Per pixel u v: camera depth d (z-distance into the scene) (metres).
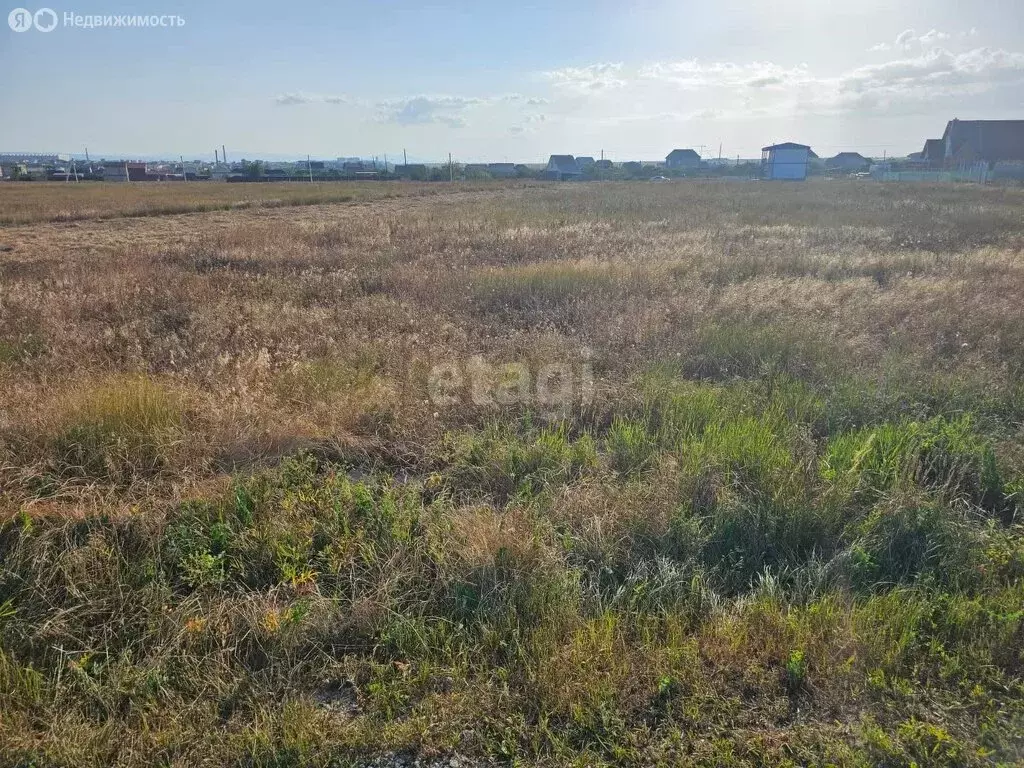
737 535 3.76
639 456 4.57
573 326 7.93
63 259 13.48
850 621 3.06
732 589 3.42
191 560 3.39
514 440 4.74
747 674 2.81
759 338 6.87
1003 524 4.01
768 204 27.80
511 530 3.55
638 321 7.64
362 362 6.14
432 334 7.27
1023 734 2.55
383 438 4.79
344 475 4.18
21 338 6.69
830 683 2.79
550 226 19.23
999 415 5.32
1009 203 27.14
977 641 2.99
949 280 9.91
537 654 2.89
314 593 3.26
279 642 2.96
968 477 4.33
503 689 2.75
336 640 3.04
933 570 3.49
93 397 4.54
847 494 3.97
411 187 48.97
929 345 6.87
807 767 2.44
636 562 3.55
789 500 3.88
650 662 2.84
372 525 3.70
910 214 22.23
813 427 5.18
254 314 8.09
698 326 7.46
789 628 3.03
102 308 8.52
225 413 4.64
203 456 4.27
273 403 5.00
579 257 13.03
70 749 2.46
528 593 3.24
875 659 2.89
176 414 4.54
